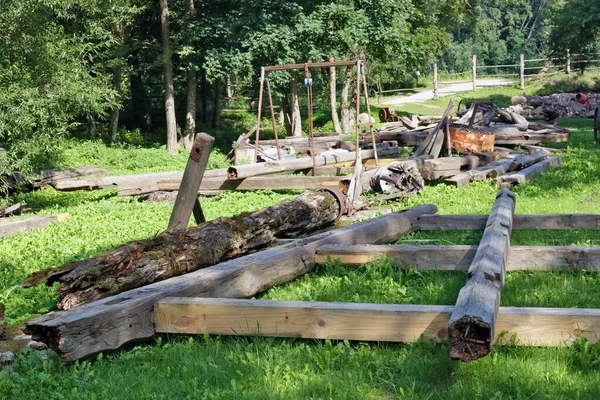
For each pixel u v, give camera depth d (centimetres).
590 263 838
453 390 519
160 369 595
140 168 2992
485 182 1725
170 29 3891
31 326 604
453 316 542
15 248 1232
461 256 862
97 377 575
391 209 1405
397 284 799
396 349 610
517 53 9450
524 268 852
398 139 2847
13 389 552
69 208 1769
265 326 642
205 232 886
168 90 3522
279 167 1948
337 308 624
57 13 2230
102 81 2625
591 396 503
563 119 4244
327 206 1215
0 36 1858
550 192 1550
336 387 534
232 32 3422
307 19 3503
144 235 1271
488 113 2831
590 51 5800
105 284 729
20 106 1791
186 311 660
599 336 579
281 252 848
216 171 1931
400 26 4375
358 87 1864
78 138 3562
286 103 4306
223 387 547
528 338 588
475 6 6525
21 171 1858
